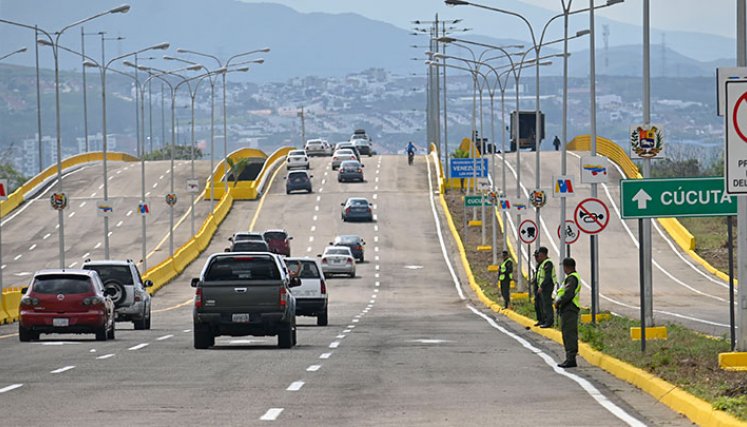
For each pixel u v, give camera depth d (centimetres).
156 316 9856
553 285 7256
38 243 17550
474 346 6091
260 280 5875
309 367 4750
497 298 11325
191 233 18112
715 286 12962
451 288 13400
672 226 17062
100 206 13575
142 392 3806
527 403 3538
